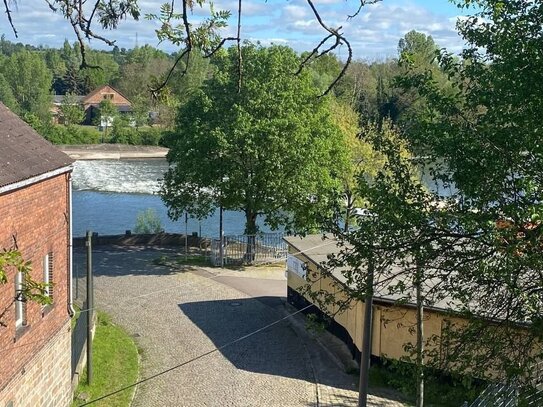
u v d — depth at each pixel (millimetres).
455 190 8570
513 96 7863
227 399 16844
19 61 85375
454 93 8914
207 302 25781
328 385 17734
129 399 16531
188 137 30484
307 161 29469
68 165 14172
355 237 8570
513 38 7977
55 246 13992
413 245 8047
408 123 9188
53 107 92938
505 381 8781
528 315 7516
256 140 29094
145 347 20641
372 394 17016
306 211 9234
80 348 17906
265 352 20422
